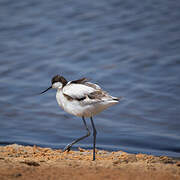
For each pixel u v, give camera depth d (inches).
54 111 555.5
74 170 271.7
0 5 930.7
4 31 816.3
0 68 678.5
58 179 247.1
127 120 515.8
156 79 622.2
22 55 718.5
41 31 807.7
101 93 334.6
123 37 756.0
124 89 604.4
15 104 575.8
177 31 756.0
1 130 486.3
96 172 266.4
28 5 924.6
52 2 930.1
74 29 805.9
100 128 492.7
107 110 549.3
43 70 669.9
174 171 274.7
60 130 490.0
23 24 837.8
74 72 658.2
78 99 337.4
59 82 361.1
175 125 491.8
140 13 839.1
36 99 593.3
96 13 857.5
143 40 740.0
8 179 244.7
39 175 255.4
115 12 853.2
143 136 459.8
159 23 790.5
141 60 676.1
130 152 412.2
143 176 257.0
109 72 650.8
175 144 436.1
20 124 509.4
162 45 716.7
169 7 850.1
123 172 267.6
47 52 726.5
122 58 690.8
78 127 501.4
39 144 438.6
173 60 665.6
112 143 443.8
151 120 510.9
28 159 318.7
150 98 571.2
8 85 628.7
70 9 885.8
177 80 612.1
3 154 349.1
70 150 387.9
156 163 309.1
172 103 552.1
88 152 378.0
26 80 645.3
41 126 503.2
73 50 727.1
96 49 724.7
